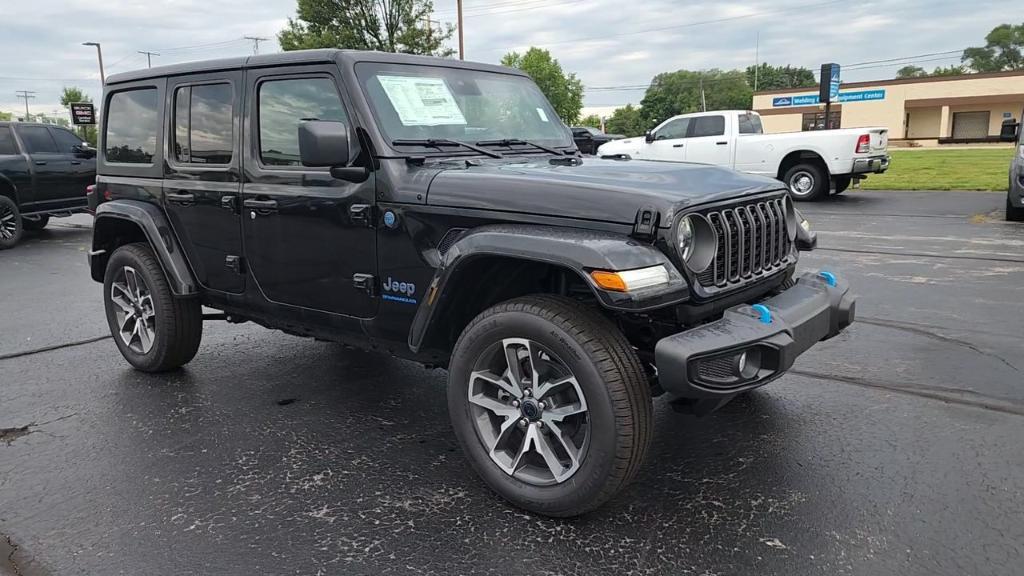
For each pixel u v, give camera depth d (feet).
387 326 11.70
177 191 14.49
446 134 12.34
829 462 11.42
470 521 9.98
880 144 49.24
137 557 9.26
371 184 11.35
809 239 12.85
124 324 16.48
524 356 10.05
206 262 14.43
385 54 12.45
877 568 8.69
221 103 13.58
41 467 11.84
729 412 13.43
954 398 13.76
